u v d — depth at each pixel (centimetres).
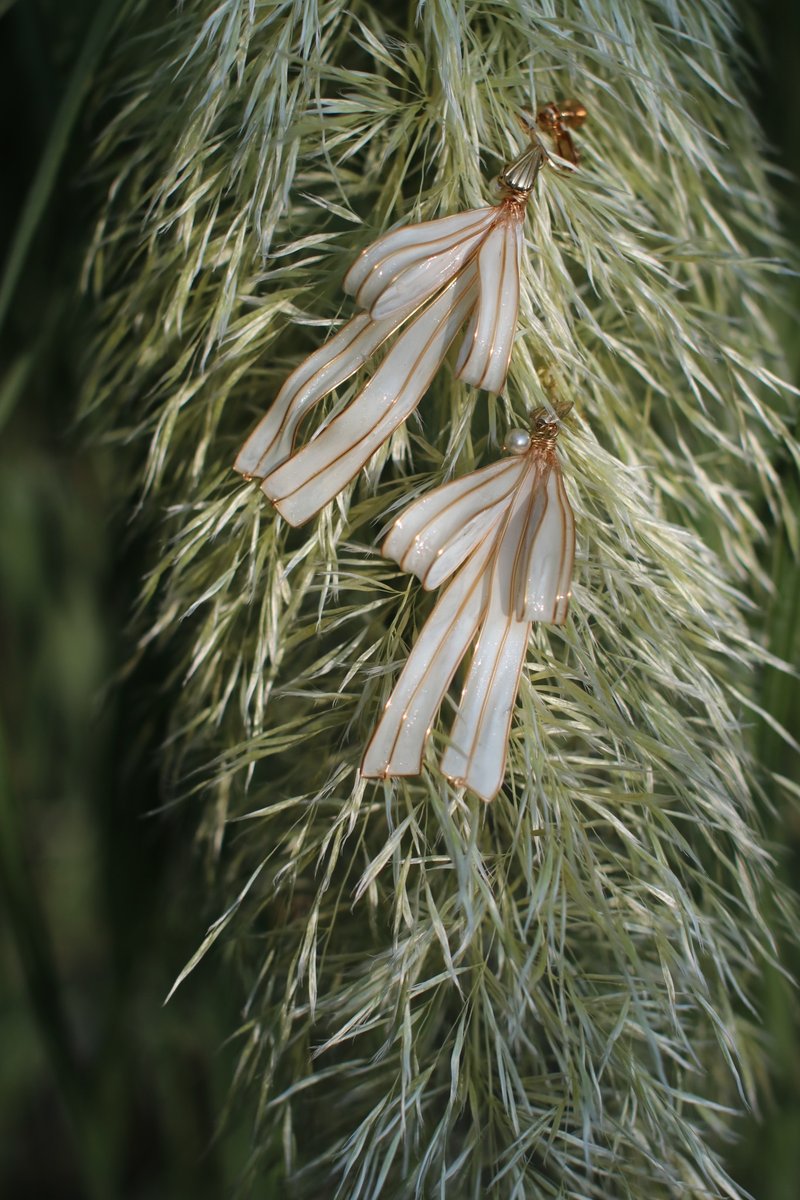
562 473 41
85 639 56
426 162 43
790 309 47
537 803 41
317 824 44
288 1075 45
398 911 41
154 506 47
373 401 40
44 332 48
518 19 42
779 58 50
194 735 46
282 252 42
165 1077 54
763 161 47
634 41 42
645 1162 43
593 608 42
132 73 47
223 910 47
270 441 41
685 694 44
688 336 43
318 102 42
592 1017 42
